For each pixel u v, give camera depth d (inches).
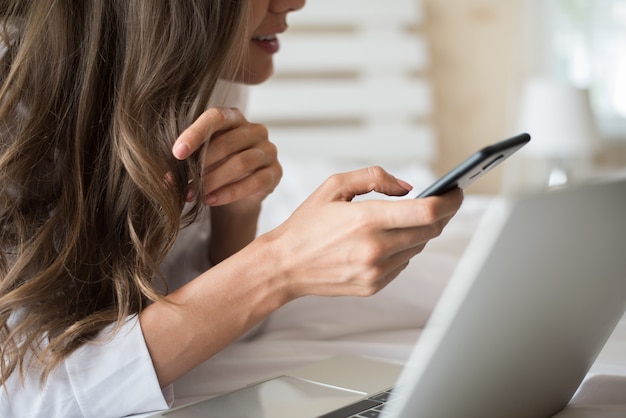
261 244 30.8
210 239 46.2
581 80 149.6
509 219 18.7
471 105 139.3
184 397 34.6
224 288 31.1
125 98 34.8
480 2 137.6
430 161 133.5
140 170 33.9
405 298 46.0
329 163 99.9
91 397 31.0
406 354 38.7
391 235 26.8
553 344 23.7
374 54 130.3
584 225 21.3
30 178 35.1
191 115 36.5
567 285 22.2
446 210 25.1
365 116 130.3
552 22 143.4
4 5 37.5
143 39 35.1
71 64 35.7
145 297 34.2
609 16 149.7
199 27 35.7
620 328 42.2
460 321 19.3
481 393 22.1
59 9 35.3
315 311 45.2
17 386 31.0
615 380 30.0
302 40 128.1
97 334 32.1
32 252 33.8
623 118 152.3
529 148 130.0
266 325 45.1
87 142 35.3
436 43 137.7
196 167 35.8
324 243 28.3
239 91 48.2
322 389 30.0
